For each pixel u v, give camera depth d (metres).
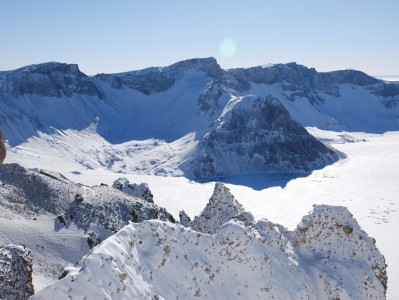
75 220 52.91
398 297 67.94
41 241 46.72
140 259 21.88
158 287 21.45
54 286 18.69
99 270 19.67
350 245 30.66
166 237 23.42
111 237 21.59
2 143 61.03
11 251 30.80
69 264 45.28
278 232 28.73
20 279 29.78
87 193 59.78
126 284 20.05
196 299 22.31
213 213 38.28
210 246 25.02
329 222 31.11
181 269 22.89
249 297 24.20
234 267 25.02
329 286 27.53
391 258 90.12
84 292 18.88
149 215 59.84
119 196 61.62
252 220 33.47
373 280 29.11
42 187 57.19
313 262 29.44
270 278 25.47
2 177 56.59
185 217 52.56
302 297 25.58
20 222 48.12
